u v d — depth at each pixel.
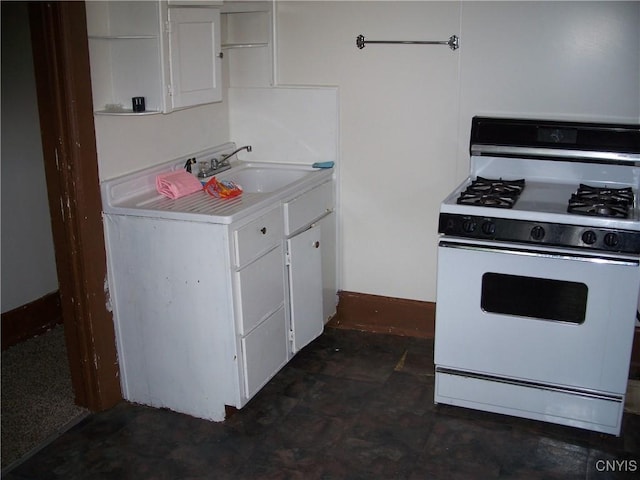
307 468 2.66
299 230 3.27
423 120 3.41
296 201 3.20
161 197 3.03
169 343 2.96
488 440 2.80
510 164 3.26
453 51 3.28
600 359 2.70
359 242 3.71
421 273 3.63
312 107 3.57
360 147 3.57
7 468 2.68
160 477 2.62
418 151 3.46
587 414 2.79
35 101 3.67
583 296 2.66
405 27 3.34
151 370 3.05
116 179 2.94
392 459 2.70
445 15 3.25
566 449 2.73
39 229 3.77
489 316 2.82
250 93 3.66
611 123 3.04
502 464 2.65
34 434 2.89
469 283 2.81
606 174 3.11
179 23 2.89
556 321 2.72
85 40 2.70
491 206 2.79
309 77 3.57
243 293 2.82
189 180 3.11
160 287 2.90
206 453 2.76
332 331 3.79
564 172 3.18
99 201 2.88
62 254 2.89
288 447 2.79
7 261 3.63
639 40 2.98
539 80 3.17
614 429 2.77
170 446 2.81
